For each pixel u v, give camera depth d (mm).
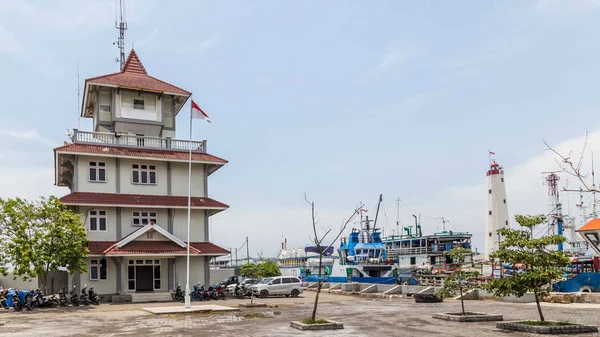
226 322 23766
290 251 78938
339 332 19359
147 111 44156
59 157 39719
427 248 63062
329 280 55969
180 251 38469
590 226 32750
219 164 43844
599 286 32531
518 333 18109
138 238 38281
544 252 18781
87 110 47906
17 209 33250
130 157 40031
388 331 19469
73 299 34250
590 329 17844
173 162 42719
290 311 29547
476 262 61406
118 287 38062
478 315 23000
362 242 60969
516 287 18688
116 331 20688
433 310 28984
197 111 36250
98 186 39656
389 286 44312
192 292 38625
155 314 27969
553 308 27719
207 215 43000
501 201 68188
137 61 46906
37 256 32406
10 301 32000
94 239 38406
